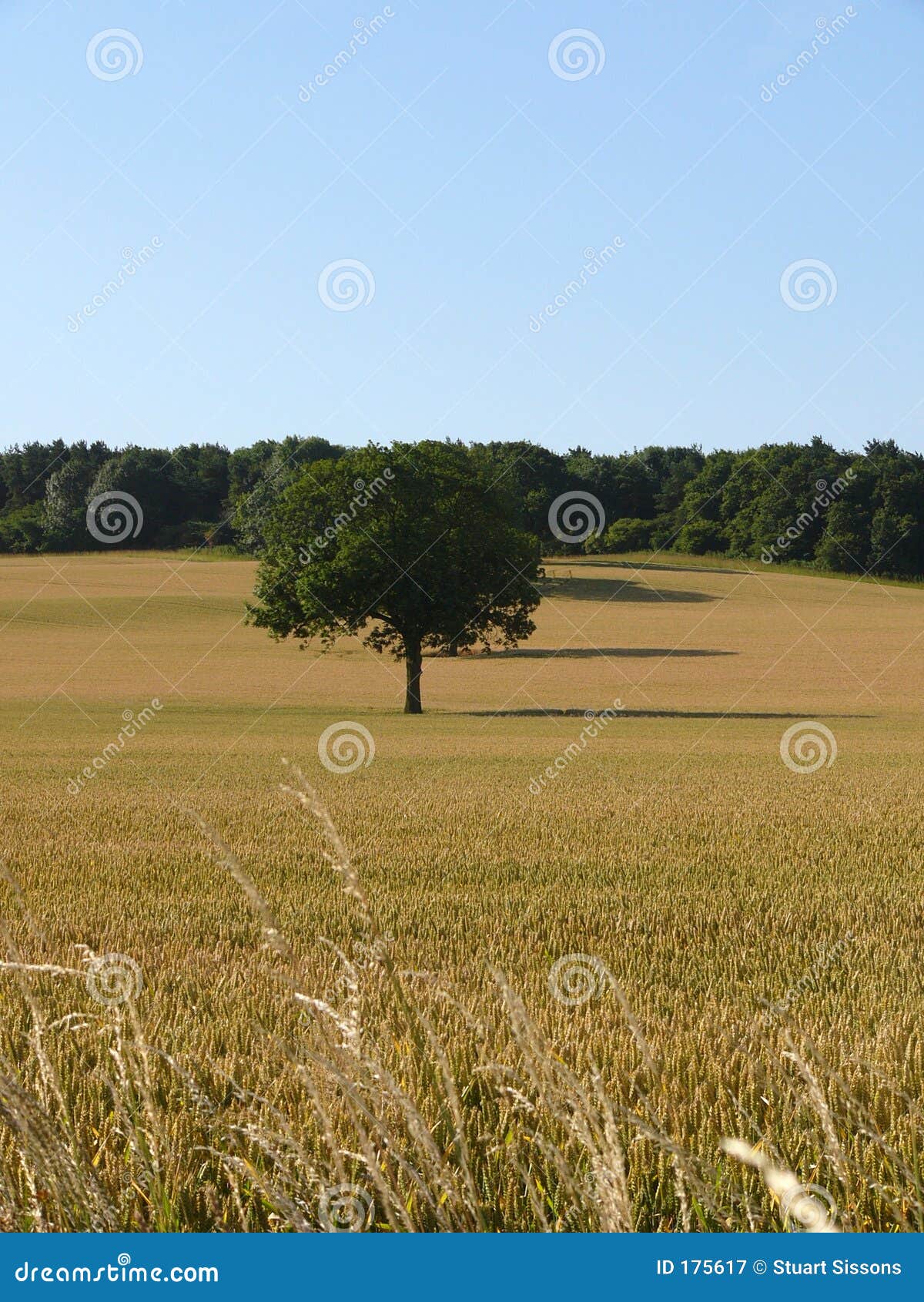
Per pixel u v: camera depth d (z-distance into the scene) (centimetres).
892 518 11481
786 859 1473
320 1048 468
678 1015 719
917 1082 572
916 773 2727
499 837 1664
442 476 5681
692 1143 491
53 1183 390
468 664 7450
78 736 4041
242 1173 432
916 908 1147
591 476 13262
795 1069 565
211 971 847
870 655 7619
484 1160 479
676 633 8706
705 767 2912
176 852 1507
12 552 13475
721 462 13050
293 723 4669
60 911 1109
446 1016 679
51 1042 614
